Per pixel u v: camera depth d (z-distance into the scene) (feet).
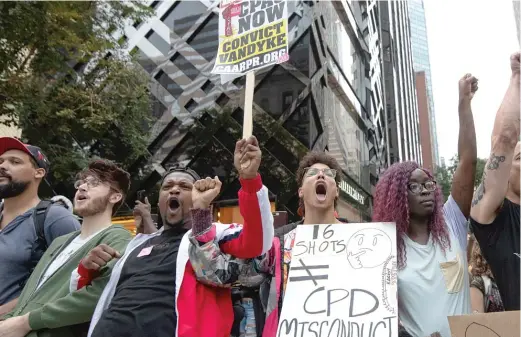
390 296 7.36
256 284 8.22
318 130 36.86
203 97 41.14
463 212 8.71
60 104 34.37
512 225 8.30
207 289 7.93
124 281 8.32
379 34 72.08
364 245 8.13
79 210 10.06
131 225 37.42
